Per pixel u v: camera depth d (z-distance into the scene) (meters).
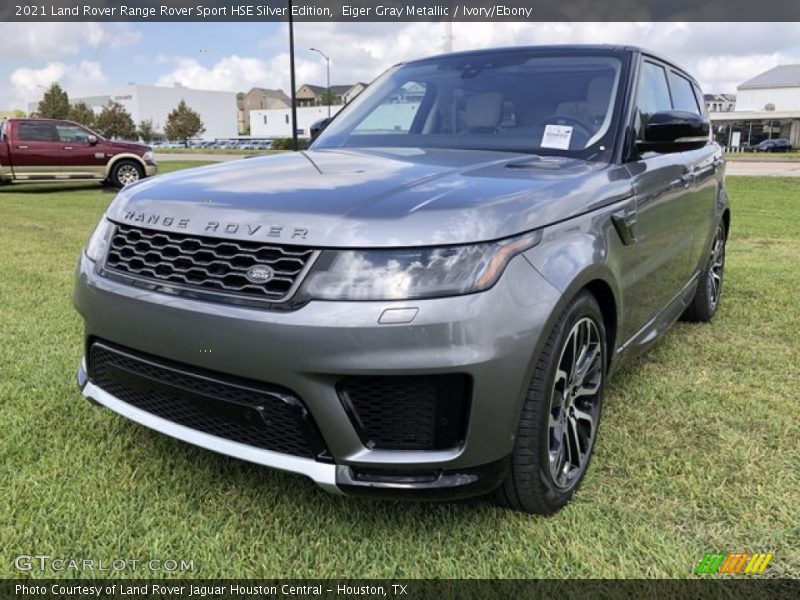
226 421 2.09
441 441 1.98
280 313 1.90
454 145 3.10
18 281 5.58
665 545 2.15
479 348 1.90
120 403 2.39
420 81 3.57
